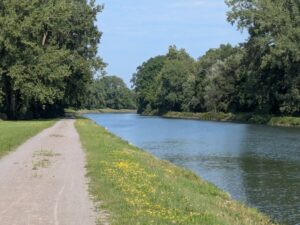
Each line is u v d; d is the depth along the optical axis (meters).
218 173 26.05
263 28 74.00
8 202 11.61
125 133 57.97
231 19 77.31
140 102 164.88
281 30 73.31
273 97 82.00
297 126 69.62
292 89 74.81
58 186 13.77
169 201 11.53
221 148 39.06
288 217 16.36
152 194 12.27
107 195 12.12
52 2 65.19
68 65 67.38
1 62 57.44
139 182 14.00
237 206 15.20
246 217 13.20
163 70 139.50
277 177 24.66
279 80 79.94
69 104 78.88
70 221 9.73
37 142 28.44
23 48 58.34
